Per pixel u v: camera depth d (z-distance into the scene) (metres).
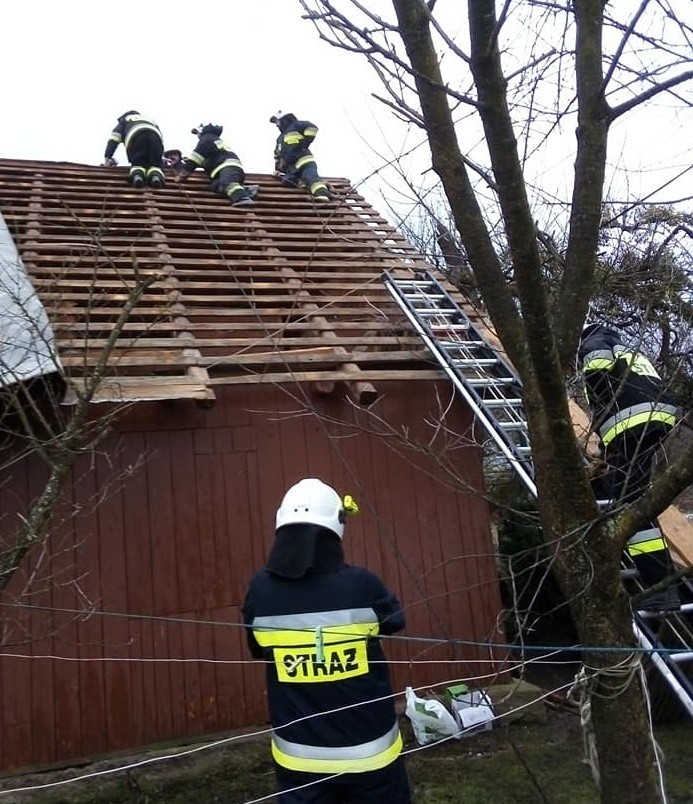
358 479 5.30
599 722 2.55
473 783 4.23
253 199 7.84
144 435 4.92
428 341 5.49
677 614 3.79
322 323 5.61
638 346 3.47
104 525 4.73
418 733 4.60
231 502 5.04
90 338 4.86
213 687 4.77
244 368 4.99
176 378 4.62
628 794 2.47
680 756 4.32
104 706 4.53
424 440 5.48
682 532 4.72
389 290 6.28
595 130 2.83
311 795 2.61
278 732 2.69
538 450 2.77
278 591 2.73
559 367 2.40
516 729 4.84
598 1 2.82
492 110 2.25
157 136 7.70
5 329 3.97
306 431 5.29
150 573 4.77
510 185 2.26
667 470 2.44
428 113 2.75
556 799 4.01
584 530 2.52
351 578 2.73
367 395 5.03
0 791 3.95
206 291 5.95
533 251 2.28
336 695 2.63
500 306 2.84
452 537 5.42
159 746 4.57
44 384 3.94
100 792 4.21
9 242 5.38
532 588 6.47
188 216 7.16
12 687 4.38
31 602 4.49
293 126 8.68
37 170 7.66
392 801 2.63
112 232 6.48
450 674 5.20
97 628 4.61
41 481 4.62
